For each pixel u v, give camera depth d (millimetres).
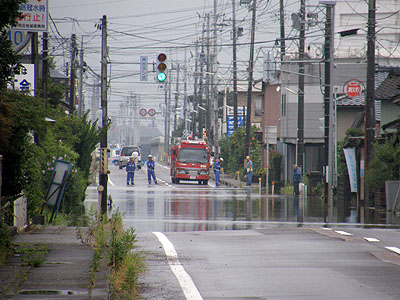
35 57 83250
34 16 76438
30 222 69562
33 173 67688
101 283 35125
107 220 77688
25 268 39906
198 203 129750
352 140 138375
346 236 66438
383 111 160875
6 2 46062
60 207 91438
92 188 183625
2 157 52531
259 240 63469
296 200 143875
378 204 119438
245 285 39625
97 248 45656
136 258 45750
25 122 52781
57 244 52438
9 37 78312
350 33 135375
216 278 42094
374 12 123938
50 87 130000
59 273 38250
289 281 40969
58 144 100625
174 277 42375
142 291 37719
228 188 196500
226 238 65500
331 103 137500
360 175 137375
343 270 45312
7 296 31531
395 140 123812
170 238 65500
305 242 61625
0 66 47281
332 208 122062
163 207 117812
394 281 40969
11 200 54781
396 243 60844
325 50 144625
